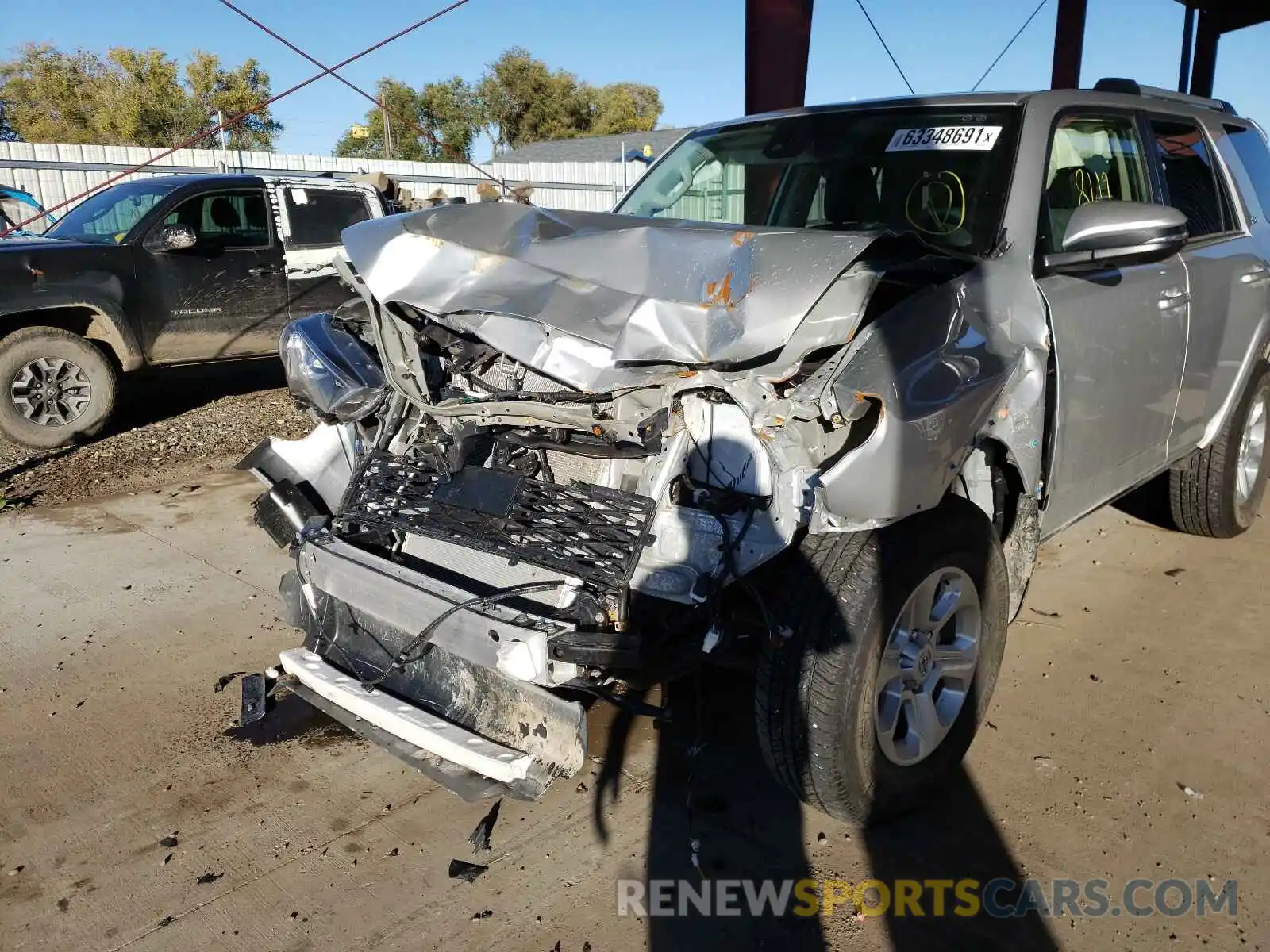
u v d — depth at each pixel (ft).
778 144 13.21
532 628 8.10
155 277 25.32
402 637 9.78
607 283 8.36
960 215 10.94
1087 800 9.59
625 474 9.29
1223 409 14.52
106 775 10.01
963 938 7.85
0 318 23.65
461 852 8.88
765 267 7.88
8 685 11.71
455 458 9.71
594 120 159.94
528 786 8.36
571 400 8.82
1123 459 12.14
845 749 8.23
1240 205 15.05
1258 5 33.83
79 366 23.32
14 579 14.85
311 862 8.75
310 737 10.79
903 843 9.00
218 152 60.75
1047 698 11.49
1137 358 11.65
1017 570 10.31
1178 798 9.61
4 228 51.13
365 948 7.74
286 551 16.02
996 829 9.18
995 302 9.49
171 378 32.04
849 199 12.08
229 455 22.22
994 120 11.52
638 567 8.54
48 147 55.42
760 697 8.29
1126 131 12.94
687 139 14.57
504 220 9.78
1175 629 13.26
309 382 10.86
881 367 7.95
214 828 9.21
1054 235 10.98
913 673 8.85
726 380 8.02
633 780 9.95
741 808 9.51
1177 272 12.57
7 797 9.64
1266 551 16.02
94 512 18.15
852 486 7.89
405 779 10.02
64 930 7.95
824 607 8.07
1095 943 7.79
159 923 8.01
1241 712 11.19
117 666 12.17
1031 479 9.99
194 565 15.47
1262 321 14.73
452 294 8.98
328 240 28.91
